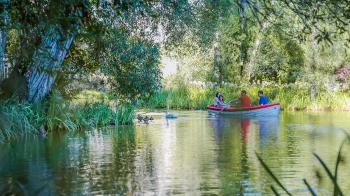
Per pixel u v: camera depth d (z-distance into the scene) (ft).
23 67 60.08
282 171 36.06
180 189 30.53
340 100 110.63
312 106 111.14
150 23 64.75
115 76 66.23
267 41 121.80
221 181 32.68
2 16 21.36
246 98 94.48
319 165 38.17
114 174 35.01
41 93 61.93
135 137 57.47
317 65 113.70
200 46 71.00
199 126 72.23
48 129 61.87
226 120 83.05
